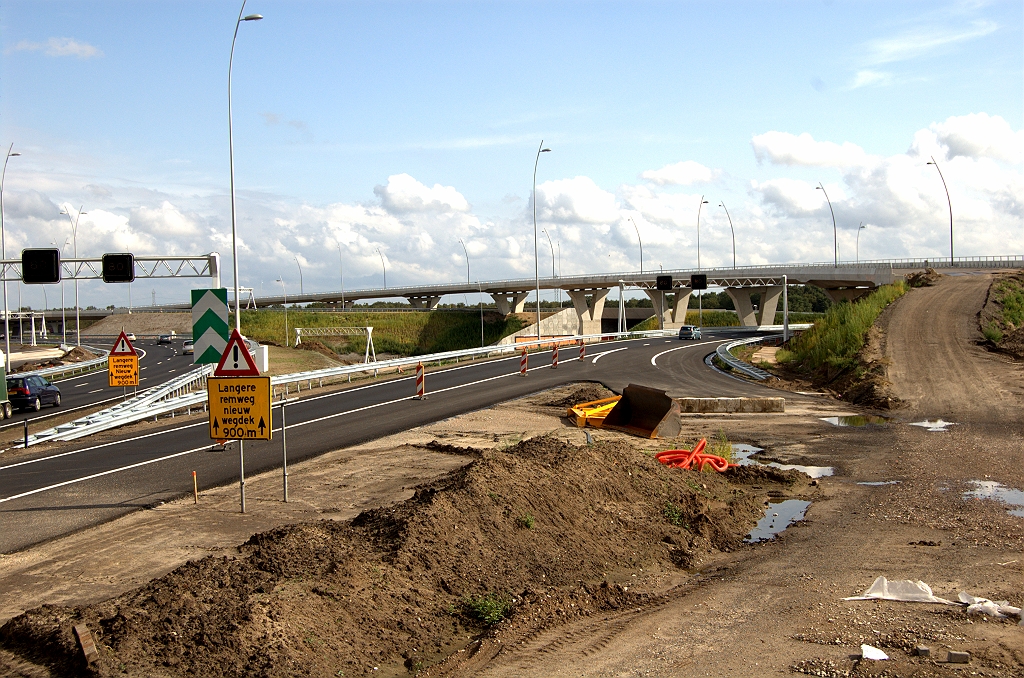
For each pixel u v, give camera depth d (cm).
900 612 814
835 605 843
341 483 1484
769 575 980
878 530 1177
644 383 3466
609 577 982
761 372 3847
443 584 866
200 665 637
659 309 10081
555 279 11394
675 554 1080
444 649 746
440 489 1085
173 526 1190
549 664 696
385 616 768
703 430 2238
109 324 15400
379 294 16038
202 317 1495
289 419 2442
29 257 3403
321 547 877
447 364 4769
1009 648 706
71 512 1305
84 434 2205
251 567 825
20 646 671
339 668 673
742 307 9712
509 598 861
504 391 3144
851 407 2769
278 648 664
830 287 8931
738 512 1296
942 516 1243
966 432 2139
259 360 3528
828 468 1709
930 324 3869
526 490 1118
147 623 677
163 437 2170
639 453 1520
